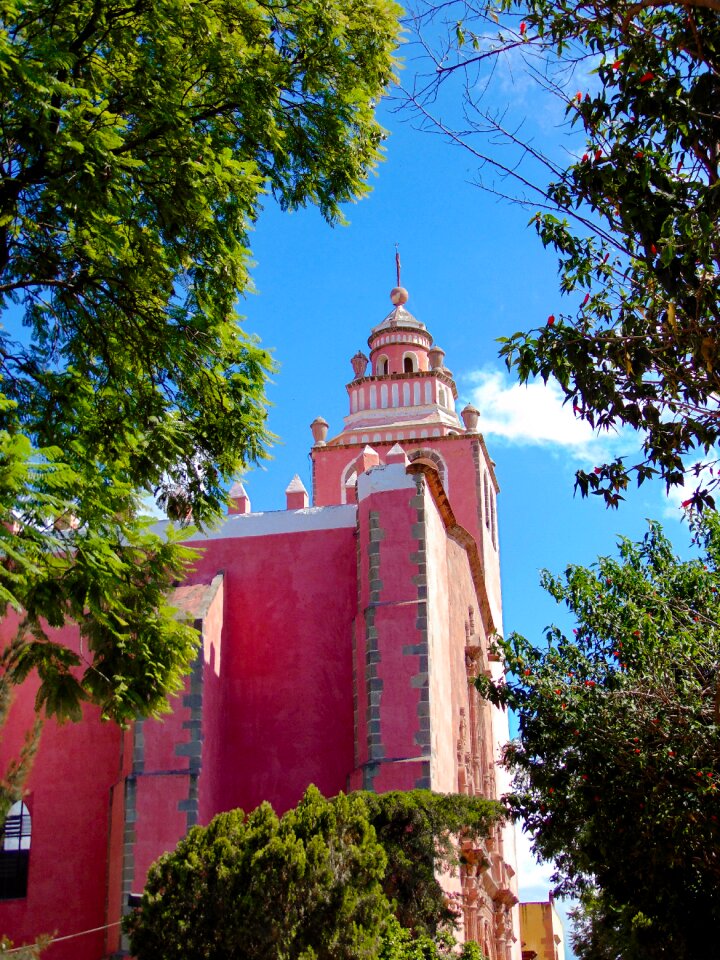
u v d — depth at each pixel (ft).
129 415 51.26
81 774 87.25
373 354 161.27
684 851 57.16
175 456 51.24
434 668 83.25
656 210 33.37
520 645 68.18
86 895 84.12
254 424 53.62
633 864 61.11
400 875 63.87
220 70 48.67
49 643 45.03
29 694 89.15
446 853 66.69
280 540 93.97
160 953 54.70
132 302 49.85
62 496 42.16
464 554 105.09
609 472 37.24
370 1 53.21
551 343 35.96
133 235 47.44
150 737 80.33
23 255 50.65
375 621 82.69
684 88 34.24
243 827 57.88
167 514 53.78
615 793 59.62
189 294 51.60
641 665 65.92
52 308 51.78
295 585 92.43
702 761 56.18
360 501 88.84
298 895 53.47
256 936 53.01
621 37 35.60
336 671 89.35
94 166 42.29
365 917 54.39
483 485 143.13
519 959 138.62
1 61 38.04
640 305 36.11
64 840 85.66
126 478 49.29
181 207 47.26
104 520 44.14
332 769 86.74
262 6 50.98
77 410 50.06
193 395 52.49
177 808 78.13
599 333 36.37
